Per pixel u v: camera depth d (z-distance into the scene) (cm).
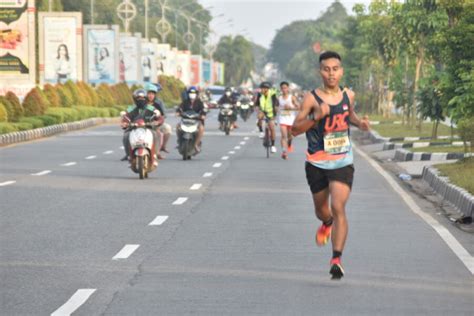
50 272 1569
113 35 10138
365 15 8694
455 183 2709
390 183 3125
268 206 2480
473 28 3803
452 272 1579
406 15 5891
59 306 1323
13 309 1305
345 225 1488
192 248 1817
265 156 4362
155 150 3269
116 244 1861
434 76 5009
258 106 4359
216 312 1287
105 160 4022
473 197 2373
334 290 1429
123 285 1462
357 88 11569
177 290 1427
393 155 4472
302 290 1428
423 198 2744
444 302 1352
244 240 1917
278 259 1698
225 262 1667
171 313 1281
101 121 8306
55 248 1809
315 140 1524
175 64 16150
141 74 11781
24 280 1503
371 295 1395
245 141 5594
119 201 2564
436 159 3988
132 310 1298
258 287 1450
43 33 9094
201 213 2333
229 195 2733
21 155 4300
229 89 7094
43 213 2312
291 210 2400
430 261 1681
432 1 5825
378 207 2477
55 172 3428
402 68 7650
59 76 9112
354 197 2711
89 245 1845
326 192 1541
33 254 1742
